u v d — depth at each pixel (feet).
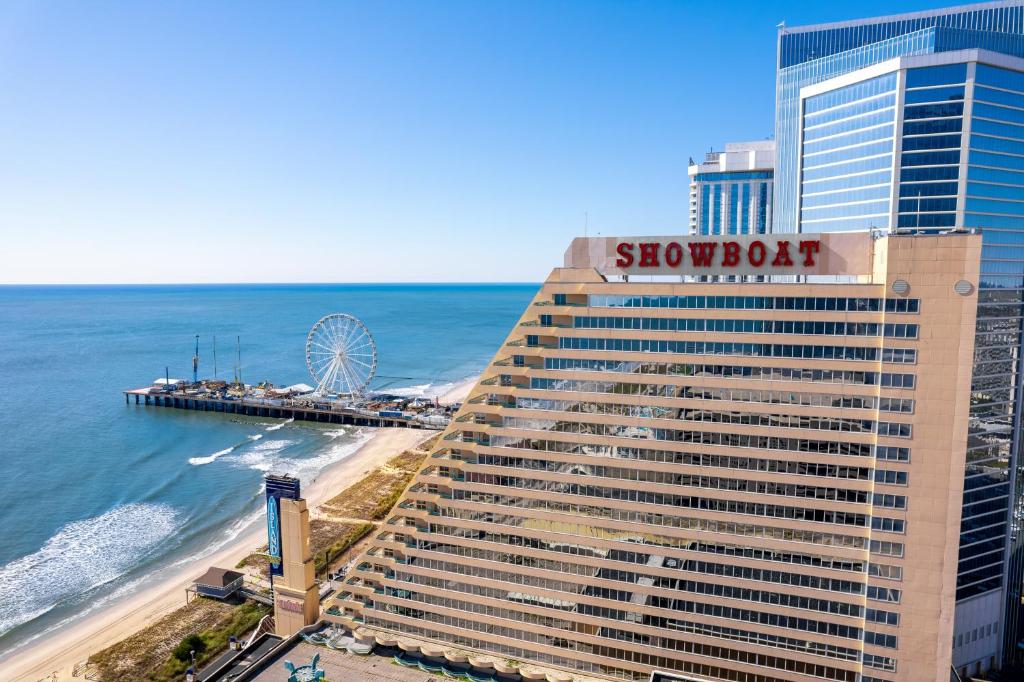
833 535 222.89
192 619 364.99
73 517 516.32
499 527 264.52
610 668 253.44
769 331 225.35
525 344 255.70
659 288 236.43
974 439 299.79
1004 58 301.63
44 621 367.86
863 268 221.46
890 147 320.91
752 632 234.58
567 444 252.42
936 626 215.10
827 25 406.62
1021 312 309.01
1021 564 322.96
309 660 268.00
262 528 499.92
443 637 276.82
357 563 291.58
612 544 248.93
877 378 214.69
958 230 221.46
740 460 231.30
